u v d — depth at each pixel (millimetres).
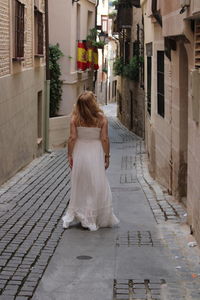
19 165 14625
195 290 5352
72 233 7559
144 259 6387
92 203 7719
